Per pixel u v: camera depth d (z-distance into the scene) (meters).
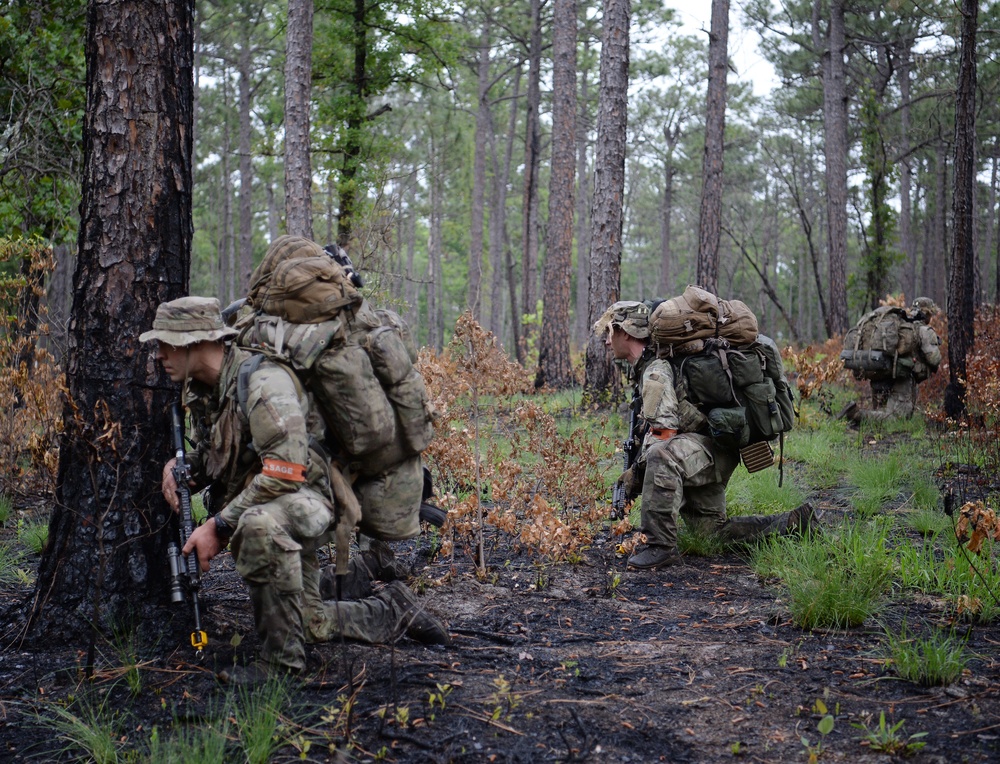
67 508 3.74
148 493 3.76
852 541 4.96
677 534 5.34
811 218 55.25
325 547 5.16
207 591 4.47
